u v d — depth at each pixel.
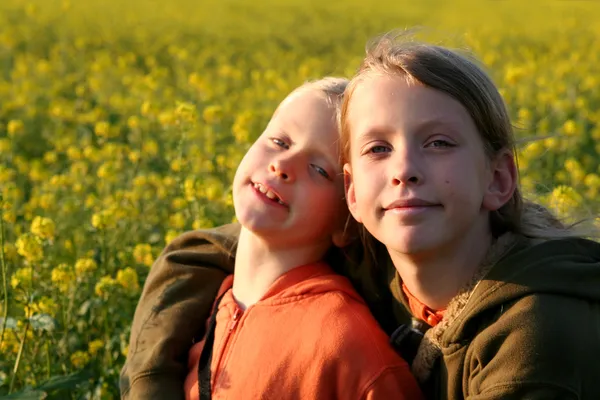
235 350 2.38
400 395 2.19
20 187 6.02
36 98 9.81
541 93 8.91
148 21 20.30
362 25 20.91
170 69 13.80
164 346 2.58
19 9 19.95
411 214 2.04
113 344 3.66
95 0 23.92
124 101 8.97
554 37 17.58
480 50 13.05
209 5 25.09
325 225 2.46
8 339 3.38
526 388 1.92
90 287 3.98
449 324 2.15
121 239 4.67
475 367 2.05
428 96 2.09
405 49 2.18
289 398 2.23
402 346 2.31
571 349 1.94
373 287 2.48
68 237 4.76
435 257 2.12
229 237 2.76
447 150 2.07
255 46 17.14
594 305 2.05
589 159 6.80
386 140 2.12
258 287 2.50
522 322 1.96
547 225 2.34
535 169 6.00
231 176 5.68
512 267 2.07
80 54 13.98
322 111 2.43
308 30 19.95
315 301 2.35
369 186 2.12
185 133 5.18
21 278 3.21
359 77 2.22
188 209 4.71
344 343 2.22
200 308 2.68
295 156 2.42
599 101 9.61
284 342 2.29
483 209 2.17
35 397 2.76
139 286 3.95
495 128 2.16
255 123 8.12
